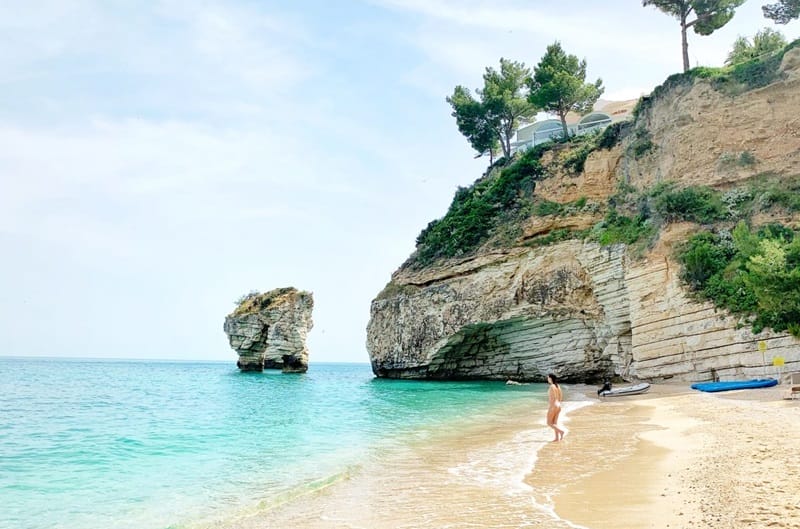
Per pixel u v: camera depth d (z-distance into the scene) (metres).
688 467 9.74
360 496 9.67
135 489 10.85
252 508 9.27
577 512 7.57
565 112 55.97
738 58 45.34
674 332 29.08
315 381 54.16
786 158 30.69
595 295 37.09
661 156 37.00
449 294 45.91
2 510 9.49
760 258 22.39
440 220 55.31
